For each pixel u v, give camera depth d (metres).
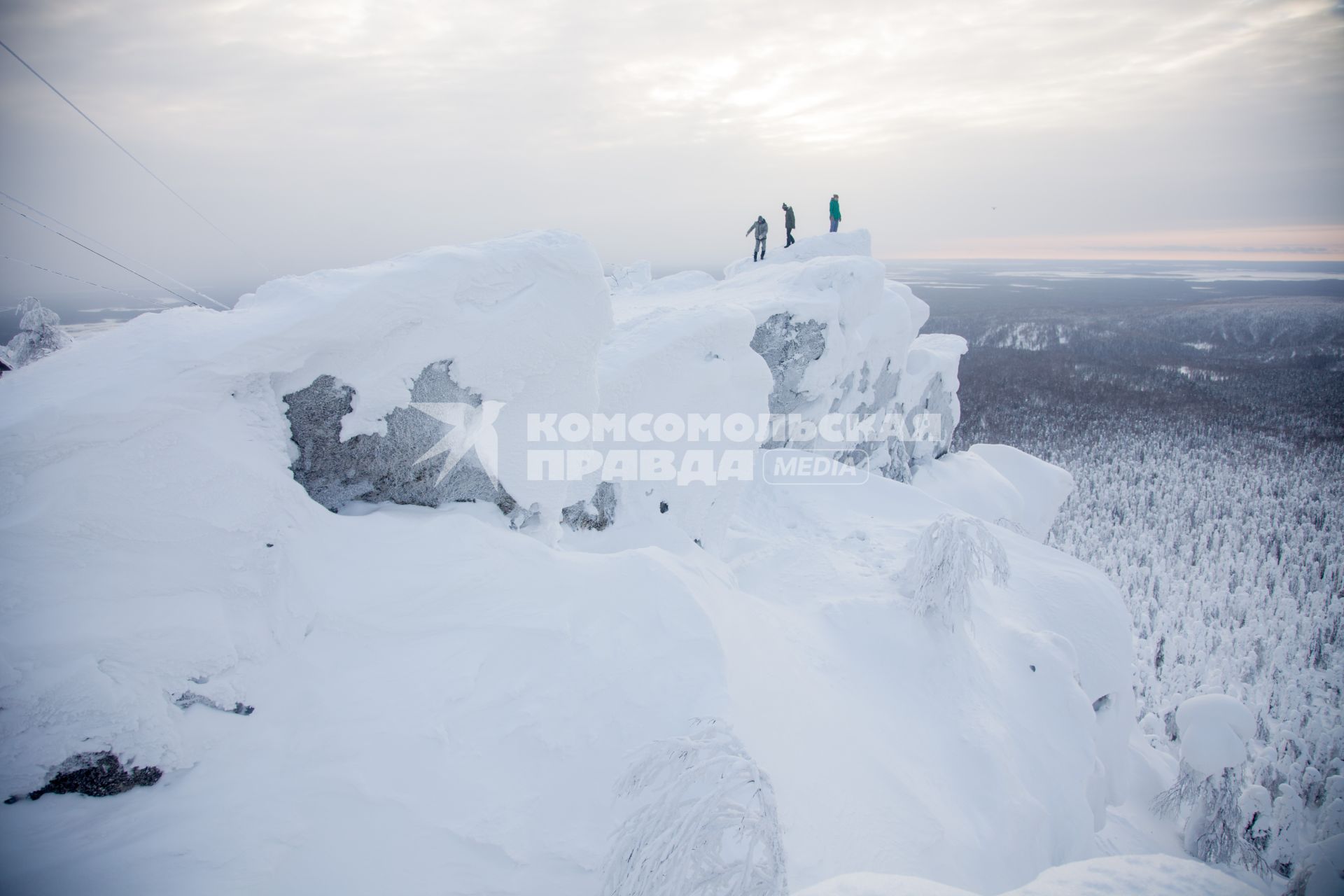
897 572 8.85
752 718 4.82
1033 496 19.66
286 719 3.90
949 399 19.69
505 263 5.48
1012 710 7.66
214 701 3.80
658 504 8.27
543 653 4.44
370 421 5.05
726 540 10.22
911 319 16.86
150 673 3.63
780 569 9.34
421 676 4.16
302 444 4.90
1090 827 7.28
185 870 3.19
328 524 4.73
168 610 3.86
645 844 3.23
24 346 10.52
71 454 3.84
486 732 4.03
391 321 4.96
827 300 12.99
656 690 4.43
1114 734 9.42
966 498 17.81
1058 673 8.19
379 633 4.31
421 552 4.76
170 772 3.54
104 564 3.79
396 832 3.58
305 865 3.39
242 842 3.34
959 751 6.68
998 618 9.09
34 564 3.64
